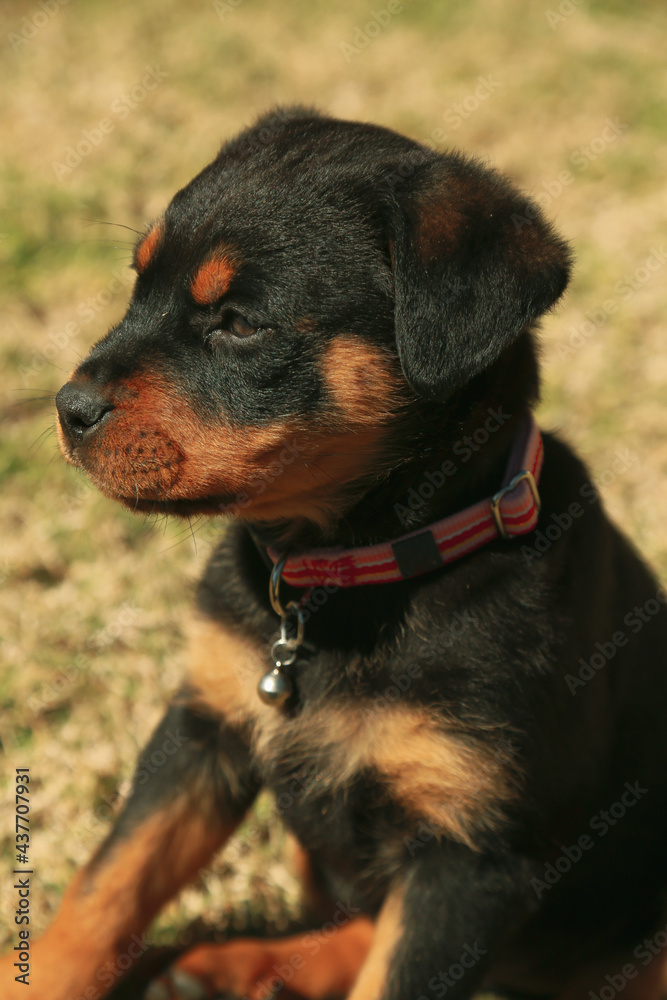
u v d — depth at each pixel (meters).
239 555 2.50
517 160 6.75
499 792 2.19
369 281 2.23
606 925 2.66
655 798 2.64
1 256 5.55
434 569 2.24
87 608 3.63
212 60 8.03
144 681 3.39
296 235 2.20
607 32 9.07
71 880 2.73
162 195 6.02
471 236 2.16
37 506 4.08
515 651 2.19
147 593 3.72
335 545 2.37
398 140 2.45
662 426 4.61
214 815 2.60
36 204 5.98
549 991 2.84
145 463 2.19
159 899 2.53
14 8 8.88
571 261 2.24
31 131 6.85
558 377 4.86
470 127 7.14
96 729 3.21
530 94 7.68
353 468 2.28
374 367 2.23
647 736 2.60
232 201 2.25
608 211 6.25
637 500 4.23
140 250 2.41
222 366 2.21
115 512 4.05
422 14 9.34
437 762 2.20
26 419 4.52
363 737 2.26
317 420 2.22
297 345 2.18
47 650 3.48
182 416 2.20
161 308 2.28
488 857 2.21
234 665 2.42
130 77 7.63
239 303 2.18
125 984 2.45
